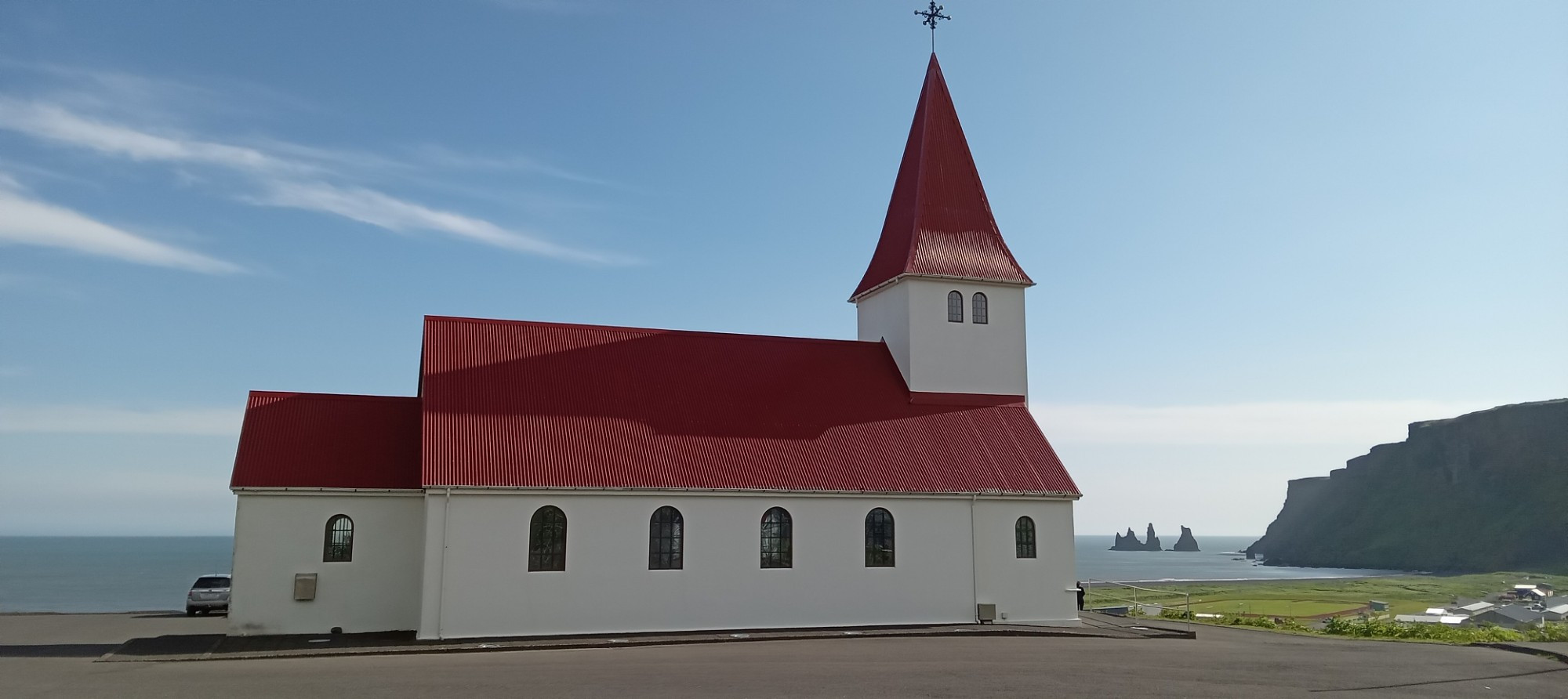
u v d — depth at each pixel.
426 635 29.05
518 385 33.56
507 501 30.28
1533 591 94.50
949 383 39.38
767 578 32.69
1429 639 35.31
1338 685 21.81
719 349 38.22
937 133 42.84
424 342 34.88
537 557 30.39
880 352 40.75
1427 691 21.19
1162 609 44.53
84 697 18.28
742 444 34.19
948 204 41.72
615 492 31.14
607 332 37.31
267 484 31.23
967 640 30.56
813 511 33.59
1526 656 28.12
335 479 31.84
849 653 26.59
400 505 32.34
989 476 36.06
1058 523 36.59
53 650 27.36
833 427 36.19
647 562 31.45
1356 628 37.62
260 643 28.88
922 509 34.97
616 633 30.73
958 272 39.88
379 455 32.97
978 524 35.59
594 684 20.17
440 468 29.80
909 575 34.38
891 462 35.38
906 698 18.89
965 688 20.19
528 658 25.33
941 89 44.00
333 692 18.98
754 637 30.09
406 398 35.34
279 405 33.72
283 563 31.17
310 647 27.50
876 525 34.38
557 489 30.48
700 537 32.16
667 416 34.34
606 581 30.91
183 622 38.19
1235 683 21.66
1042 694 19.59
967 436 37.66
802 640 30.25
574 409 33.34
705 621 31.77
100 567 166.38
